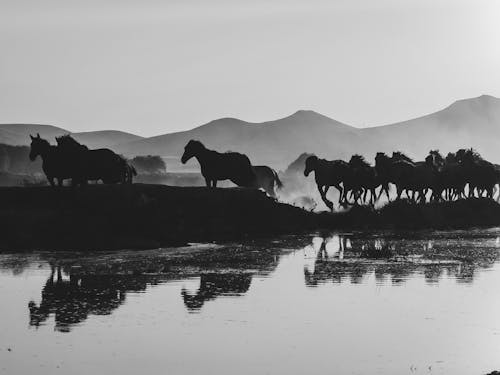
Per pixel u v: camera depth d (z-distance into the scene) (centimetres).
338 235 5438
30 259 3775
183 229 4941
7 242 4206
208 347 2055
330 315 2423
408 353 1989
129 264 3600
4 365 1898
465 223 6412
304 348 2041
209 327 2267
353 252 4219
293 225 5694
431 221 6275
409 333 2191
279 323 2314
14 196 4847
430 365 1886
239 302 2639
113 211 4647
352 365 1892
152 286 2967
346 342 2098
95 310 2505
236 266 3562
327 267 3541
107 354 1992
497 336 2161
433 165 6731
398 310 2497
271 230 5459
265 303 2617
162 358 1958
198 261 3734
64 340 2125
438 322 2325
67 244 4247
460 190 7056
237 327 2269
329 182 6331
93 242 4272
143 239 4447
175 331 2220
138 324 2306
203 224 5141
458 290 2884
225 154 5691
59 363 1917
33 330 2236
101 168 4991
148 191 5181
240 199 5497
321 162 6378
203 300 2672
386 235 5447
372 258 3922
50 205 4788
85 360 1942
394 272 3378
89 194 4797
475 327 2261
